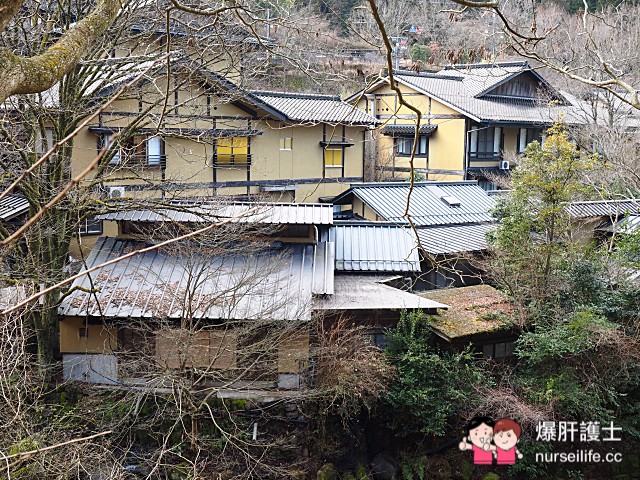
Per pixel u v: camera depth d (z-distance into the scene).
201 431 10.70
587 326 11.69
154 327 11.23
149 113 13.06
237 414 10.93
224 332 10.21
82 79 11.65
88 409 10.18
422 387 11.19
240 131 18.81
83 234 16.03
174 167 18.03
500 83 25.73
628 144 19.72
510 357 13.09
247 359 11.10
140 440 10.51
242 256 12.34
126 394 10.55
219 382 11.16
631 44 17.00
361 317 12.16
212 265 12.03
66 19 11.19
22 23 10.01
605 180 19.02
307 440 10.98
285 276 12.06
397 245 14.71
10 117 10.68
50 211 10.26
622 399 12.45
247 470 10.24
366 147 27.86
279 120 20.06
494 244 14.14
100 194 12.66
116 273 12.02
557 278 12.90
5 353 7.57
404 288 14.12
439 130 26.25
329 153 22.91
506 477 11.47
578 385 11.66
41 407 8.62
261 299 11.24
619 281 13.12
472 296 13.90
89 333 11.40
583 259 13.26
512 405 11.09
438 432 10.98
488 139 26.53
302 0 18.44
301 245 13.21
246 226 11.16
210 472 10.05
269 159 21.03
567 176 13.17
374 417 11.64
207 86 17.70
